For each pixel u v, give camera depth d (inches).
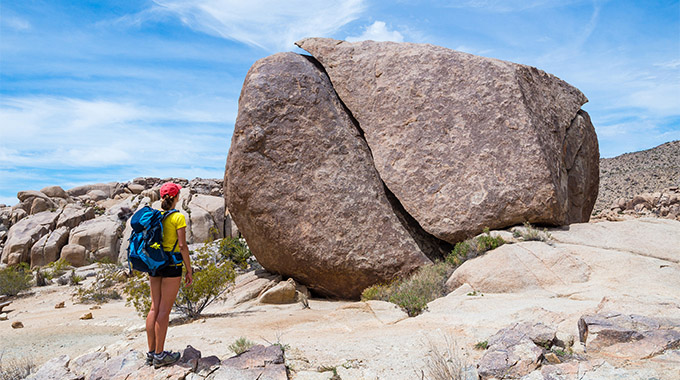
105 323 431.2
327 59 584.7
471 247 469.7
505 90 517.7
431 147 520.1
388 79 556.1
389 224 516.1
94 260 1044.5
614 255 389.1
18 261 1064.8
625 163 3117.6
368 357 224.8
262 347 225.0
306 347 246.7
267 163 520.4
